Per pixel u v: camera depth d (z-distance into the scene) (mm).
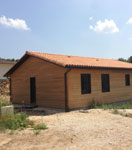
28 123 7152
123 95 14727
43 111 11195
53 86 11773
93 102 11984
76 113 9539
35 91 13438
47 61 11500
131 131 5816
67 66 10117
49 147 4586
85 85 11938
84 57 16203
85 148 4395
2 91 18875
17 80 15250
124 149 4266
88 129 6109
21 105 13742
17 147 4684
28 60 14070
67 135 5504
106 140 4953
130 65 16500
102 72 13008
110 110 9984
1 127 6480
